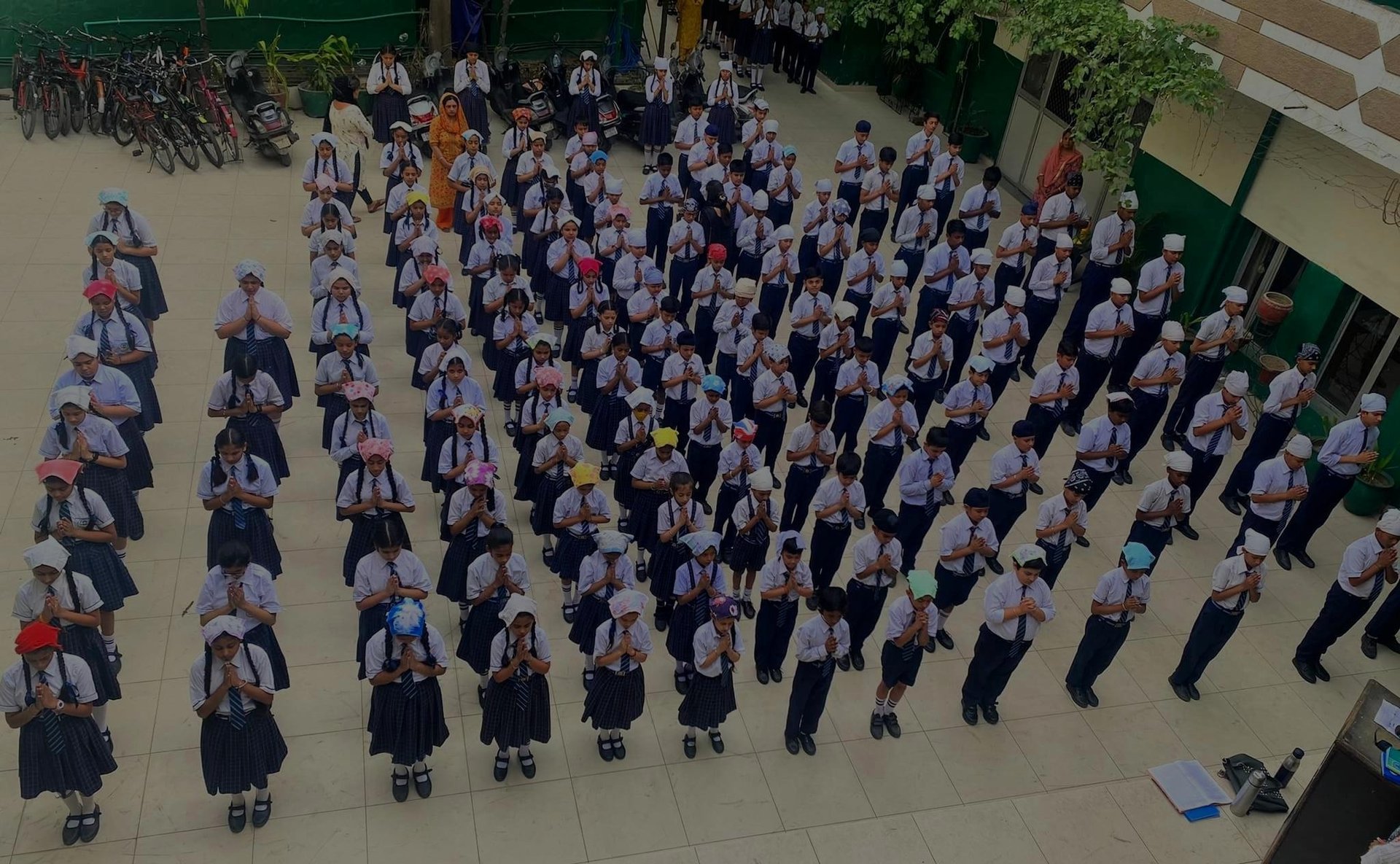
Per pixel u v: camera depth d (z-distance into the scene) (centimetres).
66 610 691
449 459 864
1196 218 1346
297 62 1722
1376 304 1138
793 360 1150
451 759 763
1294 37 1061
